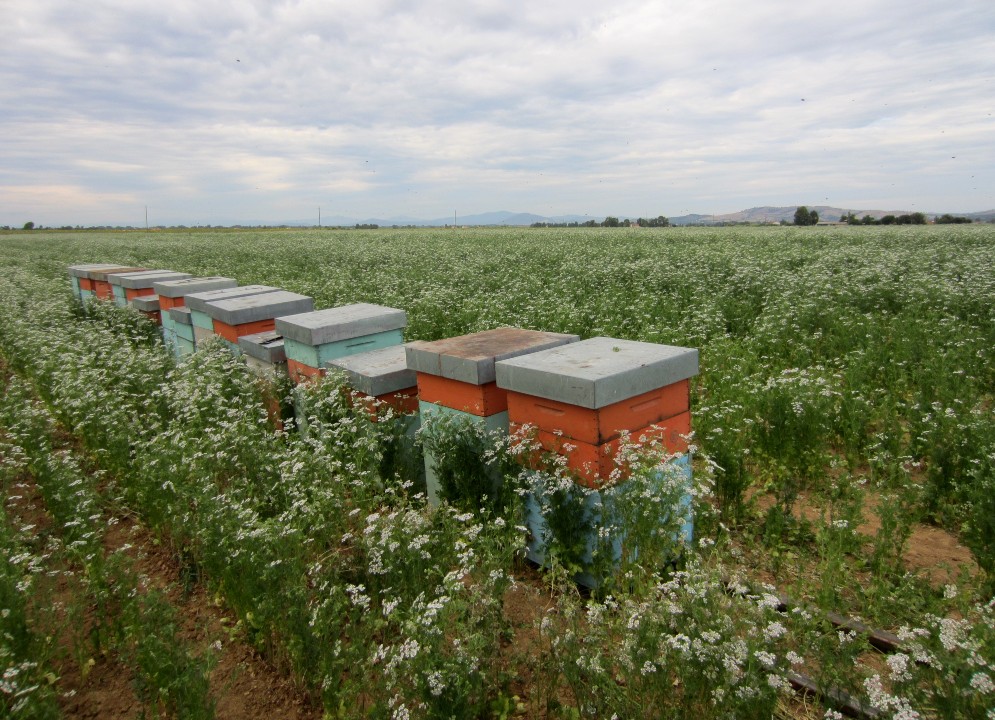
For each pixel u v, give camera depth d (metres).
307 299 9.91
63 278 25.75
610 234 46.47
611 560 4.65
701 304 13.85
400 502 5.27
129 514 6.77
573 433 4.80
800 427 6.54
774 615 3.76
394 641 4.30
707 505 5.39
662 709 3.40
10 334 13.34
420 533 4.61
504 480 5.19
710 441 5.93
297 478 5.55
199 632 4.86
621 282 18.98
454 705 3.26
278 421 7.92
